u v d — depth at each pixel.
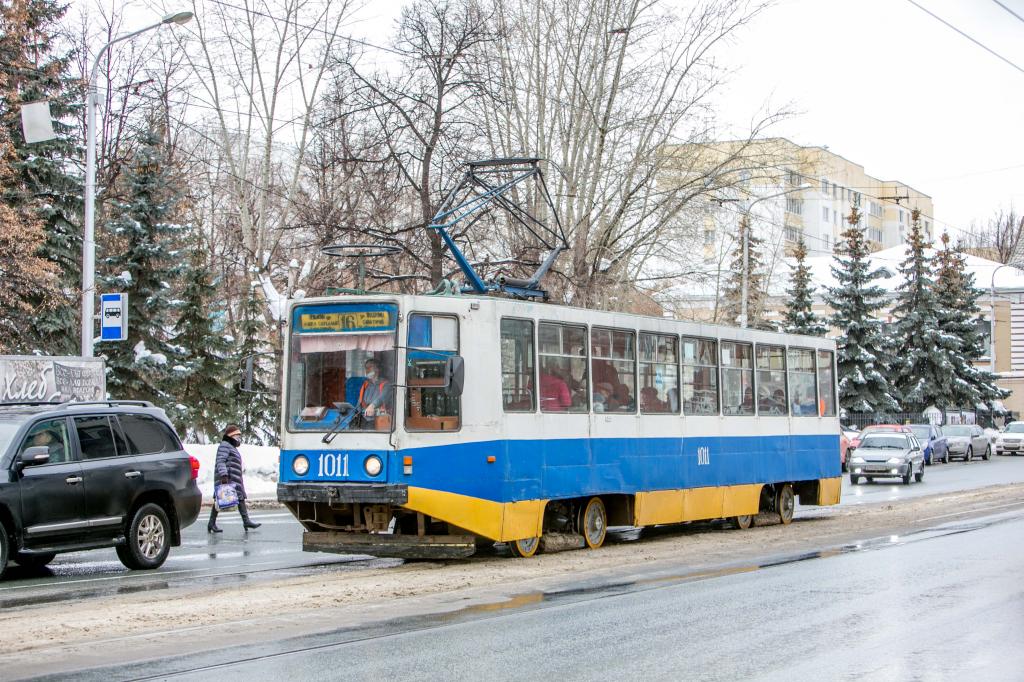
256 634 10.05
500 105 35.84
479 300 15.49
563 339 16.97
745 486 21.27
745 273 42.25
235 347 36.56
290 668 8.61
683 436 19.61
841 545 17.86
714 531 21.30
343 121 36.69
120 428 15.05
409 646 9.51
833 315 60.66
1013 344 83.19
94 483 14.28
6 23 31.56
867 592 12.59
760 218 40.16
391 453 14.42
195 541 19.28
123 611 11.12
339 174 39.66
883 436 38.28
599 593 12.60
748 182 36.12
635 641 9.74
